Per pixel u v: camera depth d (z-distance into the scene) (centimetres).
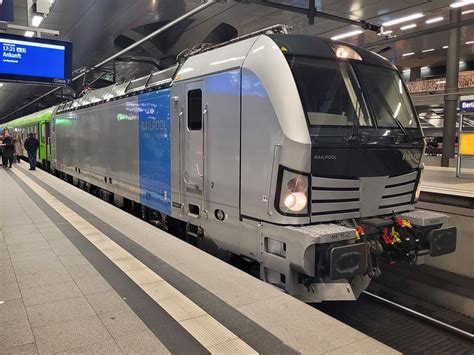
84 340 280
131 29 1458
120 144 818
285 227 398
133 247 503
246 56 448
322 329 293
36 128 1938
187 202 566
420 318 500
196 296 353
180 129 571
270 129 407
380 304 545
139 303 339
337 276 377
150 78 698
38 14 919
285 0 1180
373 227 443
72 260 452
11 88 2738
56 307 332
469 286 551
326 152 402
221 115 479
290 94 400
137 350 267
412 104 513
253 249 440
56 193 955
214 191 499
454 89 1527
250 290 366
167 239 539
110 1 1177
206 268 424
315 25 1473
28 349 268
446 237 477
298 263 385
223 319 309
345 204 421
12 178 1280
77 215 696
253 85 429
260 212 424
